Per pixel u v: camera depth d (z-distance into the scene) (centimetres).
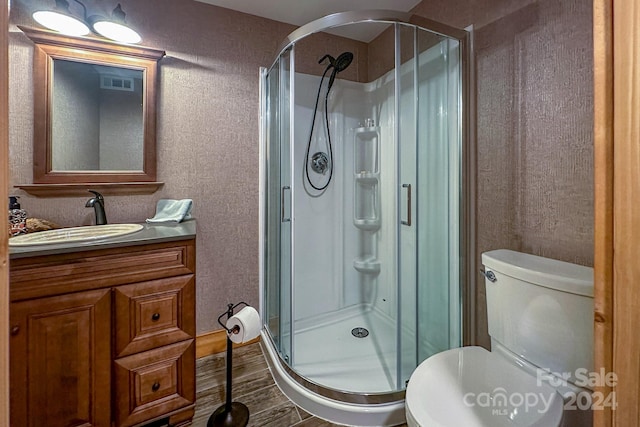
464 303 164
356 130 241
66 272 113
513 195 142
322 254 235
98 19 161
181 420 140
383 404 143
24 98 155
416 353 167
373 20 161
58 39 159
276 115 195
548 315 106
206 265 203
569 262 121
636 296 36
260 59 212
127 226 162
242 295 215
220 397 160
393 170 212
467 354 121
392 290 212
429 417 91
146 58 179
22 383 107
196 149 196
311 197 229
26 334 108
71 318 115
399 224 179
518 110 139
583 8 115
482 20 155
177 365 136
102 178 172
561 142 123
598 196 40
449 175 166
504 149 146
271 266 206
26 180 156
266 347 196
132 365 126
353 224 246
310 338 210
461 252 164
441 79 165
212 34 197
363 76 241
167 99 187
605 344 40
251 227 216
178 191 193
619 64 37
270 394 162
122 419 125
